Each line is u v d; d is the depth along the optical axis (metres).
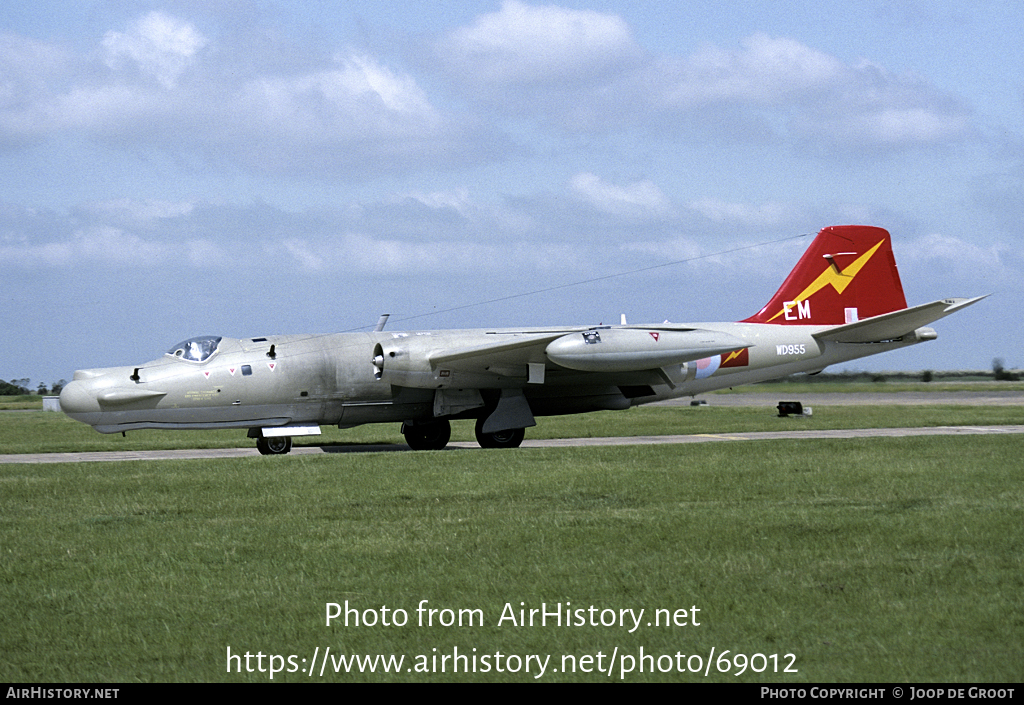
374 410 41.91
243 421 40.00
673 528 20.31
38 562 18.41
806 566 17.20
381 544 19.39
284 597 16.00
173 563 18.16
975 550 18.16
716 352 42.12
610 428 52.94
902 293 49.00
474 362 41.09
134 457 39.56
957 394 94.94
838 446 35.88
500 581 16.67
